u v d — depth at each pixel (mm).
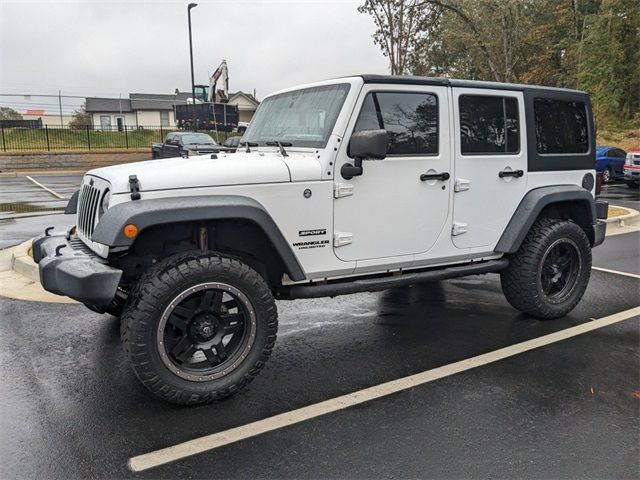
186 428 3068
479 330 4711
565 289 5004
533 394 3496
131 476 2633
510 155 4547
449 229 4285
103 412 3238
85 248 3674
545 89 4793
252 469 2688
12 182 19672
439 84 4094
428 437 2979
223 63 26156
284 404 3365
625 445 2904
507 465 2719
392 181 3918
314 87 4105
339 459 2770
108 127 37188
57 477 2621
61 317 4938
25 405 3311
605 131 26188
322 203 3652
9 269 6504
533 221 4609
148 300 3094
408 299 5664
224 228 3605
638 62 25750
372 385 3635
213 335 3379
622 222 10117
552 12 23188
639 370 3865
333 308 5367
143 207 3057
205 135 22250
